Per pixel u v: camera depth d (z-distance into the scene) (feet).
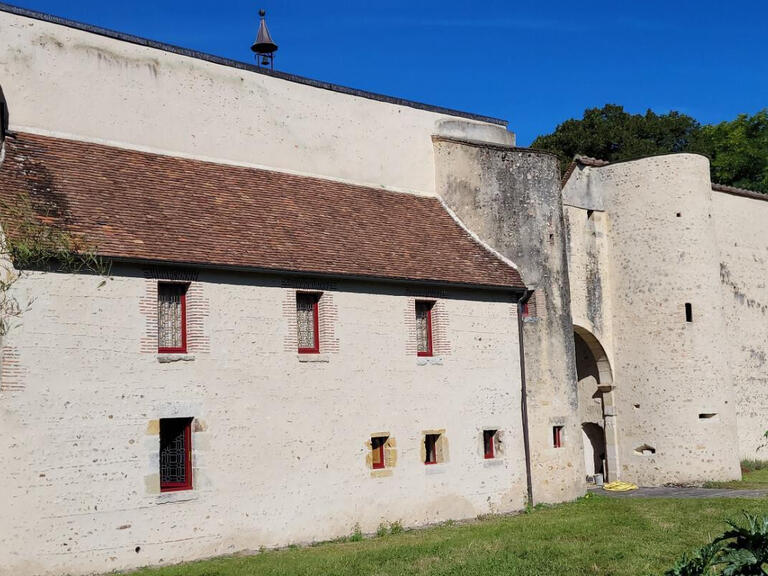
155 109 67.51
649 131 157.79
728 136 161.27
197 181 65.62
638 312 93.45
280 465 59.47
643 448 92.38
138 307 54.19
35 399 49.39
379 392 65.92
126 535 51.85
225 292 58.34
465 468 70.79
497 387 74.13
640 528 60.39
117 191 59.16
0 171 54.65
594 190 96.22
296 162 74.90
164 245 55.98
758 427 105.40
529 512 72.59
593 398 96.73
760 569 31.50
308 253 63.67
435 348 70.54
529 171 80.12
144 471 53.06
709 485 87.86
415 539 60.03
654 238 93.20
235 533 56.65
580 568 47.78
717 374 91.86
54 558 49.01
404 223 75.72
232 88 72.02
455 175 82.07
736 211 107.45
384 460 65.98
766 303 109.40
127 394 52.95
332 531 61.62
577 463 79.46
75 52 64.13
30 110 61.41
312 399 61.82
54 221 52.85
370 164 79.61
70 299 51.42
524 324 77.66
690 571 32.14
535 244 79.25
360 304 65.77
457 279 71.46
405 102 83.10
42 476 49.11
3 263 49.98
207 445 56.08
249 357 58.90
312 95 76.89
